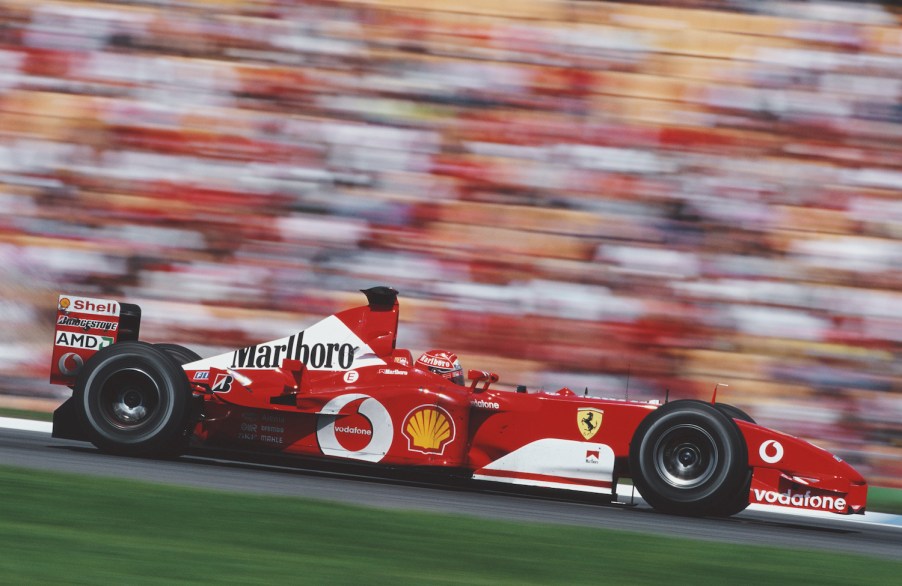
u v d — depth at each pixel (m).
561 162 40.00
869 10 40.06
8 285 40.00
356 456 25.25
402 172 40.34
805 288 38.47
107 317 26.41
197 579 13.82
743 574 16.91
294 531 17.36
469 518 20.02
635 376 38.25
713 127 39.84
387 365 25.75
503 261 39.38
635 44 40.47
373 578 14.57
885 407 37.38
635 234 39.25
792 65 39.91
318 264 40.03
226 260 40.19
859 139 39.41
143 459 24.97
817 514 29.41
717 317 38.47
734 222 39.12
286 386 25.48
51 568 13.80
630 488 30.28
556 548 17.73
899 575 18.23
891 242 38.66
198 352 39.62
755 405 37.72
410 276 39.62
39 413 35.72
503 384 38.50
